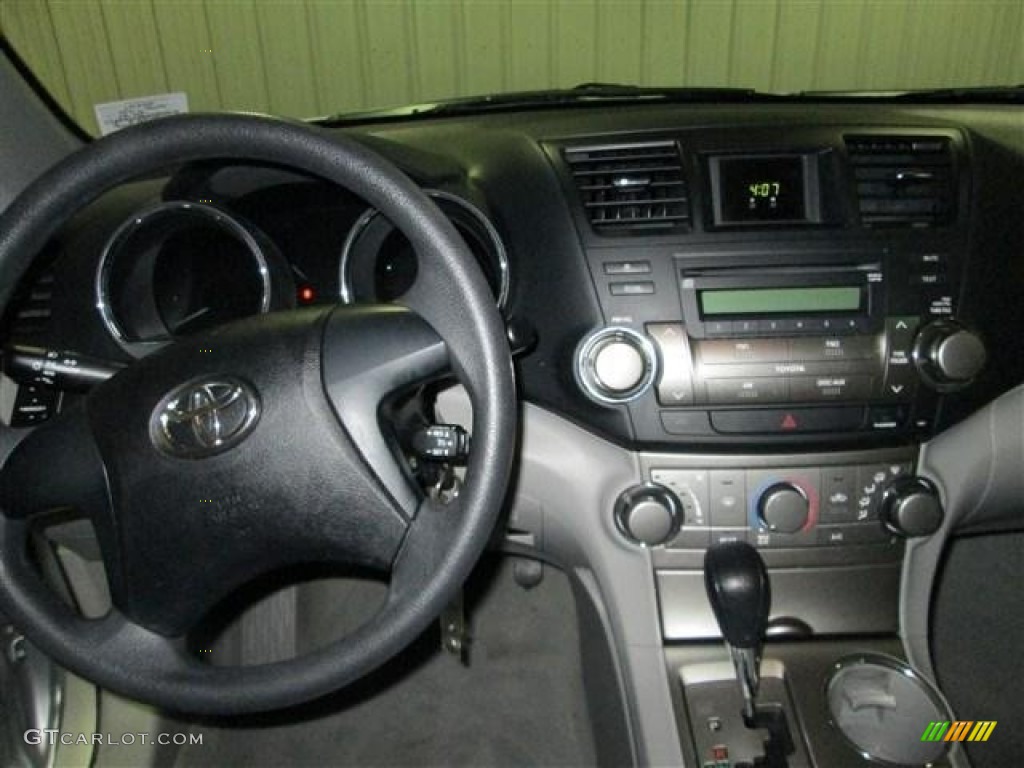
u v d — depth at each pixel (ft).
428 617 2.45
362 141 3.41
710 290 3.39
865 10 7.10
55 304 3.31
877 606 3.50
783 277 3.39
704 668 3.41
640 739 3.34
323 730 4.97
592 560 3.61
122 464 2.52
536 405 3.50
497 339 2.40
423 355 2.46
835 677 3.35
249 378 2.46
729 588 3.13
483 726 4.95
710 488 3.44
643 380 3.34
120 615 2.60
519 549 3.94
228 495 2.46
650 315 3.38
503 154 3.63
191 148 2.42
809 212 3.45
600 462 3.49
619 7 7.00
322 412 2.44
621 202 3.43
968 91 4.17
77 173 2.40
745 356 3.36
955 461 3.50
